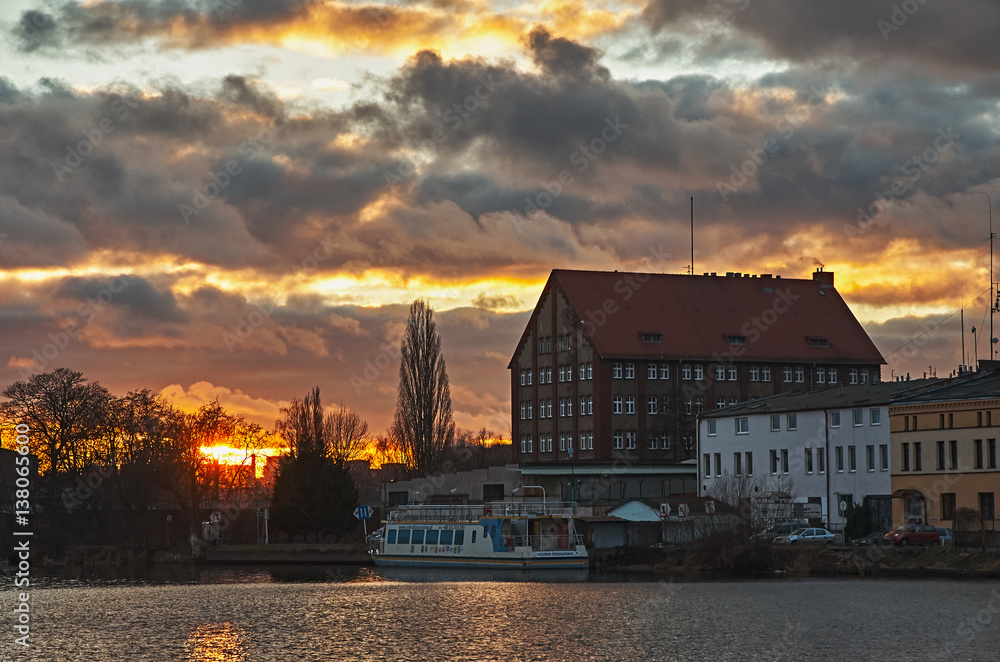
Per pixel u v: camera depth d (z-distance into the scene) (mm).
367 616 82812
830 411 128875
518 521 119312
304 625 78875
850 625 73188
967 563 96812
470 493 160375
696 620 76688
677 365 173625
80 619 84000
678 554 115312
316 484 147750
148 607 91250
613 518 124375
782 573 105625
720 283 185875
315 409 168250
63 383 147750
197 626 79375
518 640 70562
